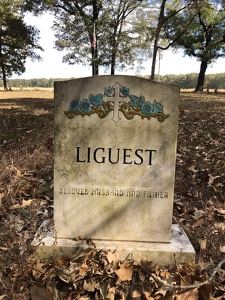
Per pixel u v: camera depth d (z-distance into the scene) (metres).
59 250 0.99
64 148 1.00
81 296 0.89
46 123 3.09
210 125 3.16
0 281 0.89
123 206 1.02
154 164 0.99
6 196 1.36
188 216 1.27
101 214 1.02
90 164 1.00
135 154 0.99
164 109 0.96
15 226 1.13
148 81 0.95
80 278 0.91
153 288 0.90
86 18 9.85
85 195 1.01
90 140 0.99
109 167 1.00
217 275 0.94
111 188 1.01
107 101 0.97
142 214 1.02
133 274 0.93
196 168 1.73
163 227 1.02
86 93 0.97
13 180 1.50
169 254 0.98
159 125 0.97
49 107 4.94
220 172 1.68
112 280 0.91
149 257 0.98
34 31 13.32
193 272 0.94
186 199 1.42
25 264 0.95
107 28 10.16
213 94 10.90
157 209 1.02
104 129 0.98
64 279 0.90
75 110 0.97
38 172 1.68
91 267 0.94
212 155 1.97
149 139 0.98
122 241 1.04
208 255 1.03
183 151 2.06
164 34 11.79
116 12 10.15
